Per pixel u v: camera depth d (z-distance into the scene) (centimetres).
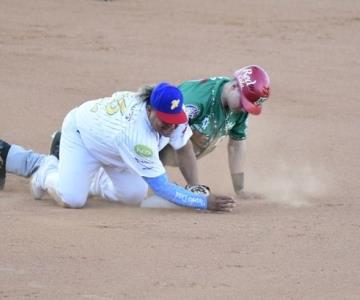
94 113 2145
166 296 1612
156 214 2141
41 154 2627
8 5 5522
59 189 2188
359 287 1694
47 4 5625
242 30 5166
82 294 1609
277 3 5953
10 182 2489
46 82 3847
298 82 4081
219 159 2836
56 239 1889
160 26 5184
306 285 1694
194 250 1855
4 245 1844
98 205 2255
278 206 2269
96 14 5441
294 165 2788
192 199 2130
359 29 5312
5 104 3438
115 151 2133
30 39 4712
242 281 1698
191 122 2217
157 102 2019
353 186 2542
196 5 5812
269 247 1894
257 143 3047
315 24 5388
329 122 3406
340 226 2072
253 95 2164
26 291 1616
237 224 2053
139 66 4238
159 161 2098
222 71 4228
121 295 1609
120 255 1808
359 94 3916
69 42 4691
